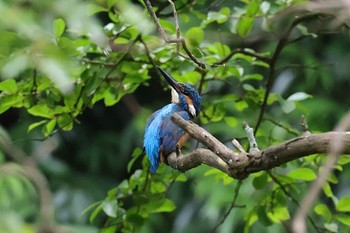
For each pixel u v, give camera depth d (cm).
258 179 968
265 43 1528
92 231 578
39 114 945
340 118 1612
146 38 939
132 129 1720
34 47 416
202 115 1061
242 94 1068
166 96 1828
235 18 991
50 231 466
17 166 477
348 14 504
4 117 1767
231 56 995
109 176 1808
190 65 964
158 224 1680
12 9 399
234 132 1441
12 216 426
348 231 1018
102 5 866
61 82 415
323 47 1681
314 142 589
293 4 980
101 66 937
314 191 416
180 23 1255
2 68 447
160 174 1021
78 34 868
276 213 1010
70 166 1816
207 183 1475
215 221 1602
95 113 1855
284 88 1595
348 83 1684
